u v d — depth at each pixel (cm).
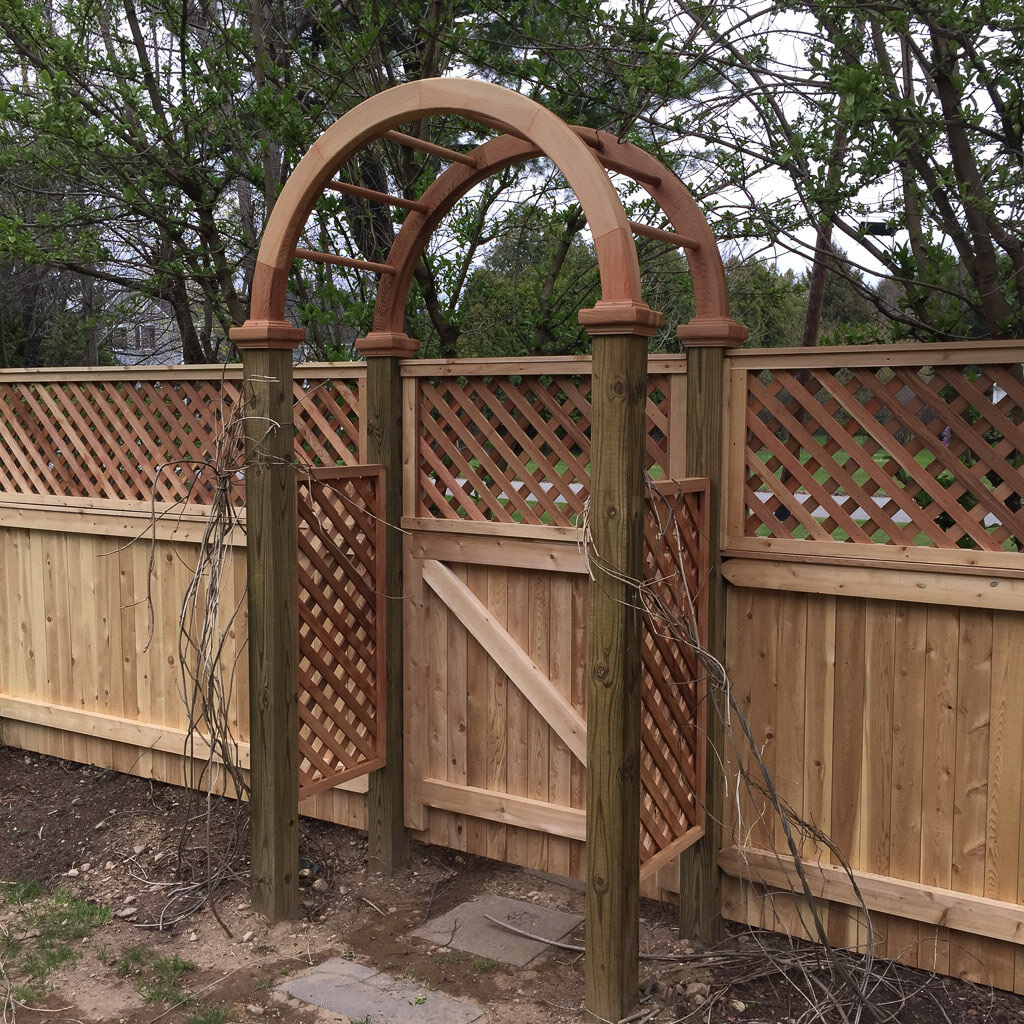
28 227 625
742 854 296
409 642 372
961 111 360
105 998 289
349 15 544
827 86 369
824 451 295
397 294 361
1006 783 273
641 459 264
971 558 269
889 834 293
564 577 336
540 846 354
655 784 299
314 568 349
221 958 312
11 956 314
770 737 311
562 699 336
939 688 282
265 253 317
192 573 421
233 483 342
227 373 393
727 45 375
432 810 379
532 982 296
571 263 591
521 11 515
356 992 289
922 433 279
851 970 292
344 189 318
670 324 586
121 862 382
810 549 295
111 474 439
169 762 444
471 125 515
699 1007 277
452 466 419
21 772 471
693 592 310
